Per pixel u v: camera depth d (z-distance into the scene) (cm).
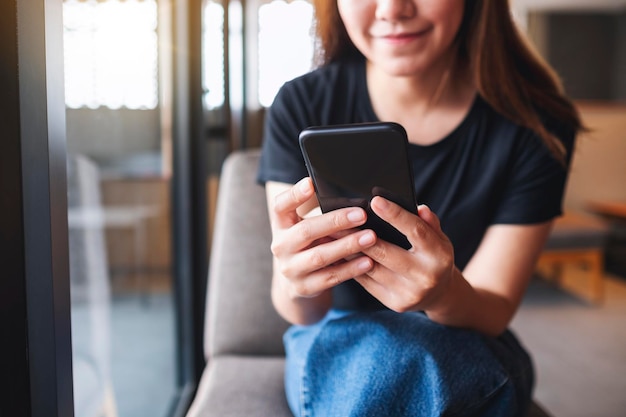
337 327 73
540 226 89
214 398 90
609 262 438
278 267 78
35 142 53
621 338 286
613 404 211
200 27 163
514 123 89
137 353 147
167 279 164
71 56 105
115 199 135
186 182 166
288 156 93
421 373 68
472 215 88
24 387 54
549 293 375
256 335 117
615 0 533
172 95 163
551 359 256
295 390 78
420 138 89
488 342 73
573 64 580
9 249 52
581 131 98
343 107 94
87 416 108
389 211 60
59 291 57
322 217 63
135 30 135
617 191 499
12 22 50
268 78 299
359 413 67
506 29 88
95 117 121
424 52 76
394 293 67
